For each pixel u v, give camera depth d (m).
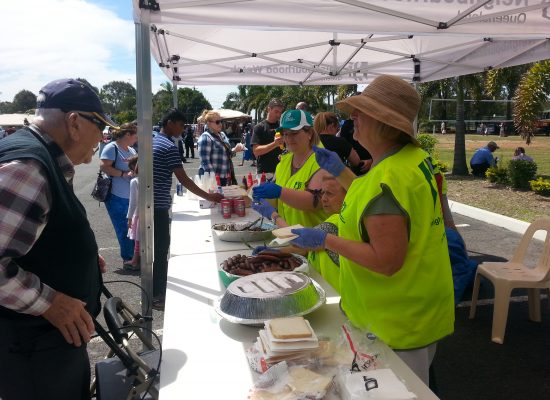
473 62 6.24
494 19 3.62
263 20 3.06
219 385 1.28
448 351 3.24
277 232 1.60
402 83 1.54
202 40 5.18
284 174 3.16
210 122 5.91
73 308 1.53
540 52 5.31
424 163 1.53
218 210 4.11
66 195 1.56
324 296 1.77
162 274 4.23
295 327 1.36
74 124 1.61
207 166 5.89
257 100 42.59
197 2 2.66
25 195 1.38
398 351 1.52
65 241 1.57
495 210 7.83
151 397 1.63
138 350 3.23
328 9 3.15
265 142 6.34
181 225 3.46
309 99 33.75
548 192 9.02
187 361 1.41
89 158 1.75
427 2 3.23
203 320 1.71
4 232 1.35
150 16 2.59
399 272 1.49
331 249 1.52
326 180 2.28
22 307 1.42
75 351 1.69
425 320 1.53
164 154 4.05
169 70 6.57
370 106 1.49
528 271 3.49
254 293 1.62
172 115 4.20
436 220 1.54
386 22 3.39
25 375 1.59
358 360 1.28
